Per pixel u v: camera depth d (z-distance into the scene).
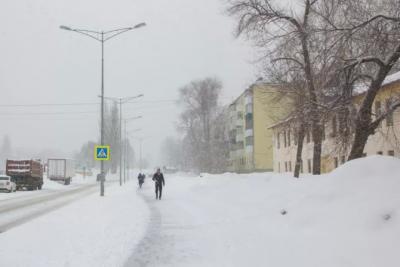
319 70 16.66
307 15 22.20
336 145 19.17
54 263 9.70
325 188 11.31
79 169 145.62
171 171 138.38
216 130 80.19
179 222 16.56
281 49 20.70
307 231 10.08
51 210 24.38
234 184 26.95
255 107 75.00
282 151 57.38
